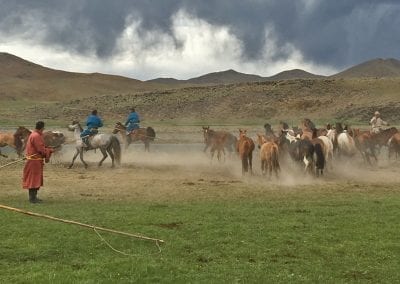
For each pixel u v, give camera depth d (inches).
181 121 3110.2
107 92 7081.7
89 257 416.2
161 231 494.3
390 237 483.5
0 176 915.4
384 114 2974.9
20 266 389.1
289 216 571.2
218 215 573.6
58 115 3378.4
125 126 1379.2
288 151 947.3
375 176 964.6
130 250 437.1
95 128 1059.9
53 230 494.9
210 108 3476.9
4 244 445.4
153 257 415.8
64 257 415.2
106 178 905.5
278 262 410.9
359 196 729.6
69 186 808.3
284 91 3663.9
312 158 908.6
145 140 1375.5
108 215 564.7
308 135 1039.0
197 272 380.5
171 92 3878.0
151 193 748.0
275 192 762.2
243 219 552.1
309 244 459.2
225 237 479.8
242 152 934.4
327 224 532.1
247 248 445.7
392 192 770.8
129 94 3961.6
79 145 1044.5
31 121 2923.2
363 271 391.2
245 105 3469.5
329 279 371.9
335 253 435.2
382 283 367.6
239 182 867.4
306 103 3388.3
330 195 737.6
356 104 3260.3
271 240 470.3
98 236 474.3
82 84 7288.4
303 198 709.9
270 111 3356.3
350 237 482.9
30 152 649.6
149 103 3617.1
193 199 697.0
